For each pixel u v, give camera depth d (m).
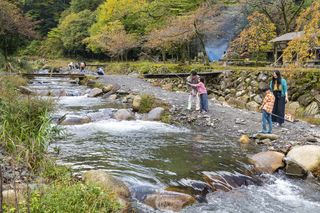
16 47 30.27
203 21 25.16
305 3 27.67
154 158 7.22
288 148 7.85
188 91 18.78
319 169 6.83
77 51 51.16
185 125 10.77
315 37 14.04
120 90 17.84
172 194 5.28
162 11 33.66
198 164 6.92
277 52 24.30
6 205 3.78
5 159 5.48
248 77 17.05
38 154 5.81
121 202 4.68
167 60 35.72
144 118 11.62
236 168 6.80
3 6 26.14
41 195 4.02
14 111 6.54
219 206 5.33
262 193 5.98
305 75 14.30
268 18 25.78
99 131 9.70
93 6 55.47
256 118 11.46
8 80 12.98
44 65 41.91
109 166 6.49
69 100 15.78
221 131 9.97
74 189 4.25
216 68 21.39
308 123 11.16
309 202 5.73
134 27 37.72
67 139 8.59
